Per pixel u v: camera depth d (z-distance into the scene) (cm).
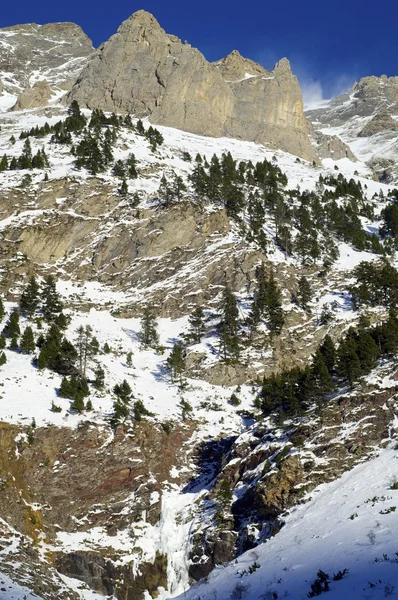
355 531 4247
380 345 7069
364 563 3684
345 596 3312
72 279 11062
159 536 6225
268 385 7150
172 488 6812
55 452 6644
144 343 9369
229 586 4384
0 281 10306
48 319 9556
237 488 6091
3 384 7512
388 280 9581
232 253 10862
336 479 5444
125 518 6400
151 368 8856
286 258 11000
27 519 6072
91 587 5831
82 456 6669
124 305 10394
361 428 5803
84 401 7369
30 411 6988
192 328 9669
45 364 8019
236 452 6619
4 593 4881
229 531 5709
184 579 5838
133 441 6925
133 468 6731
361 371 6544
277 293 9569
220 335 9200
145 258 11175
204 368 8712
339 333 9212
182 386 8381
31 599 4978
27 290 9662
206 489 6644
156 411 7656
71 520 6297
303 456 5700
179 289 10438
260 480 5722
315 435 5931
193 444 7344
